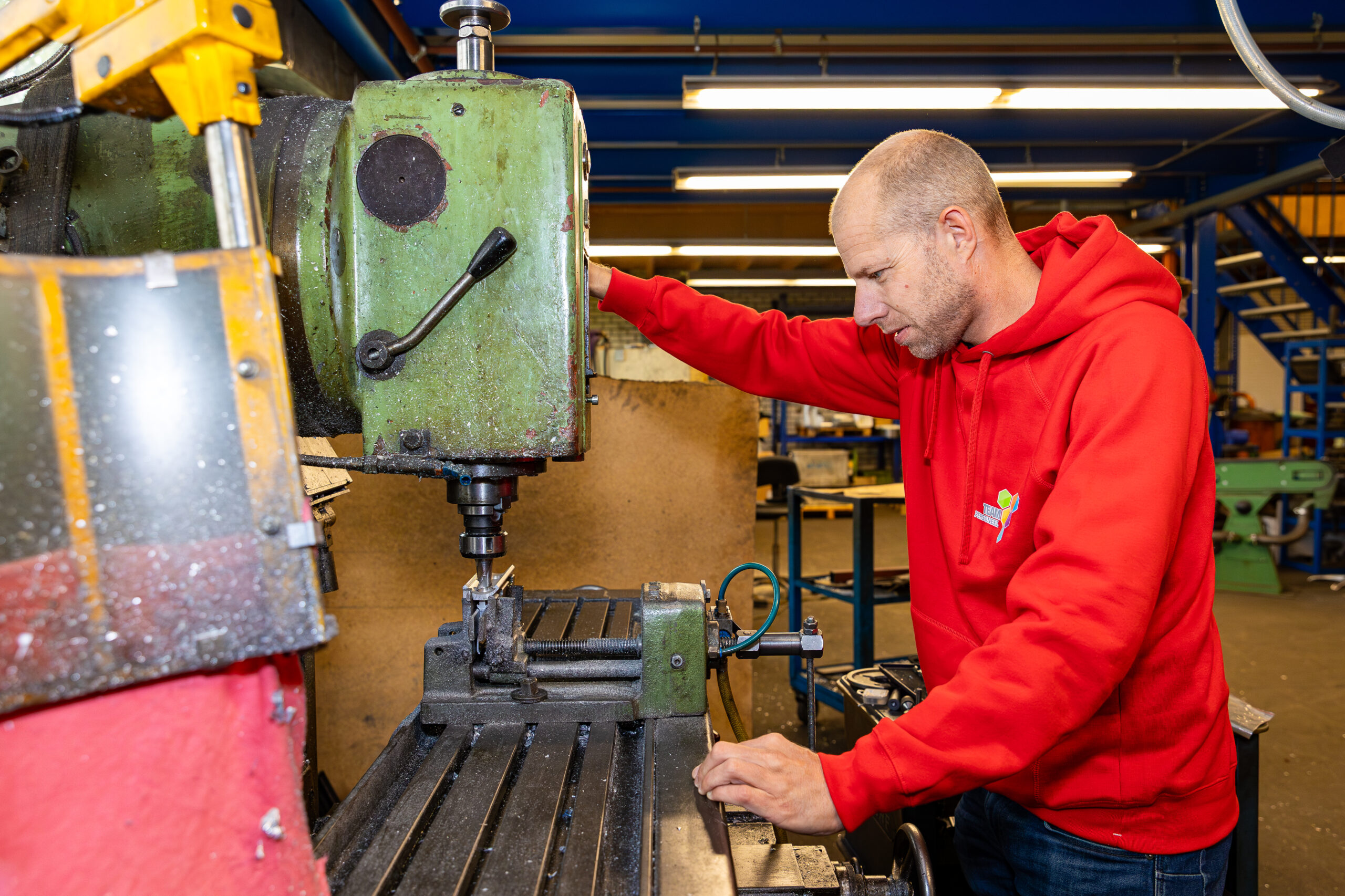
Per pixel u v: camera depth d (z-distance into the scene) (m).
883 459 8.53
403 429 0.84
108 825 0.45
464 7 0.89
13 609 0.41
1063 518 0.75
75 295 0.43
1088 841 0.95
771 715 2.90
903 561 5.48
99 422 0.43
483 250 0.80
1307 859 2.00
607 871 0.68
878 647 3.61
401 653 2.08
